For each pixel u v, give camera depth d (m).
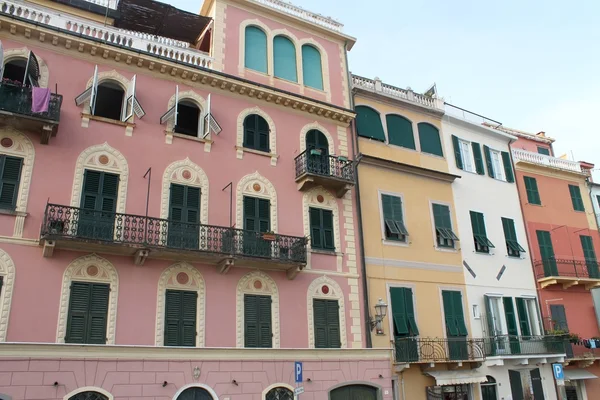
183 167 18.23
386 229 22.19
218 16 21.31
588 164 32.78
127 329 15.60
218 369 16.38
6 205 15.12
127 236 15.79
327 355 18.52
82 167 16.52
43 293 14.77
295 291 18.84
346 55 24.61
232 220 18.53
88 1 20.52
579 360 25.31
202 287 17.16
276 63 22.20
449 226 24.22
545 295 26.36
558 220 29.12
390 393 19.44
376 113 24.33
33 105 15.37
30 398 13.61
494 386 22.30
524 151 29.83
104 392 14.53
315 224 20.30
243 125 20.16
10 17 16.53
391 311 20.86
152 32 23.00
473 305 23.39
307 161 20.23
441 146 25.91
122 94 18.81
